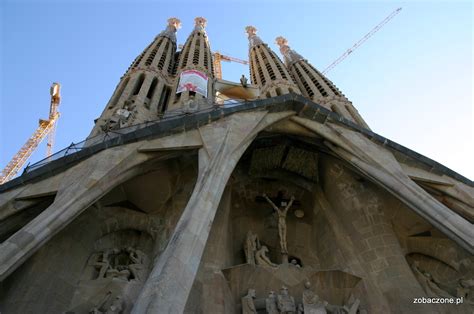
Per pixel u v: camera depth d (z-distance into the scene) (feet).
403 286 50.01
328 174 66.80
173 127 51.90
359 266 55.16
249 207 65.67
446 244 56.08
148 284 27.43
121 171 45.14
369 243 56.95
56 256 42.68
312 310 44.75
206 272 48.03
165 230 50.88
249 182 67.46
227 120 55.16
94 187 40.78
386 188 52.47
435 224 44.73
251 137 53.67
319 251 62.69
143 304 25.54
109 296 41.88
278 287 49.88
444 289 54.24
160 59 123.24
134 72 107.24
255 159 65.98
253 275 50.16
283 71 141.69
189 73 110.52
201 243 32.45
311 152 66.23
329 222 62.95
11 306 36.73
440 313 46.91
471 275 52.75
